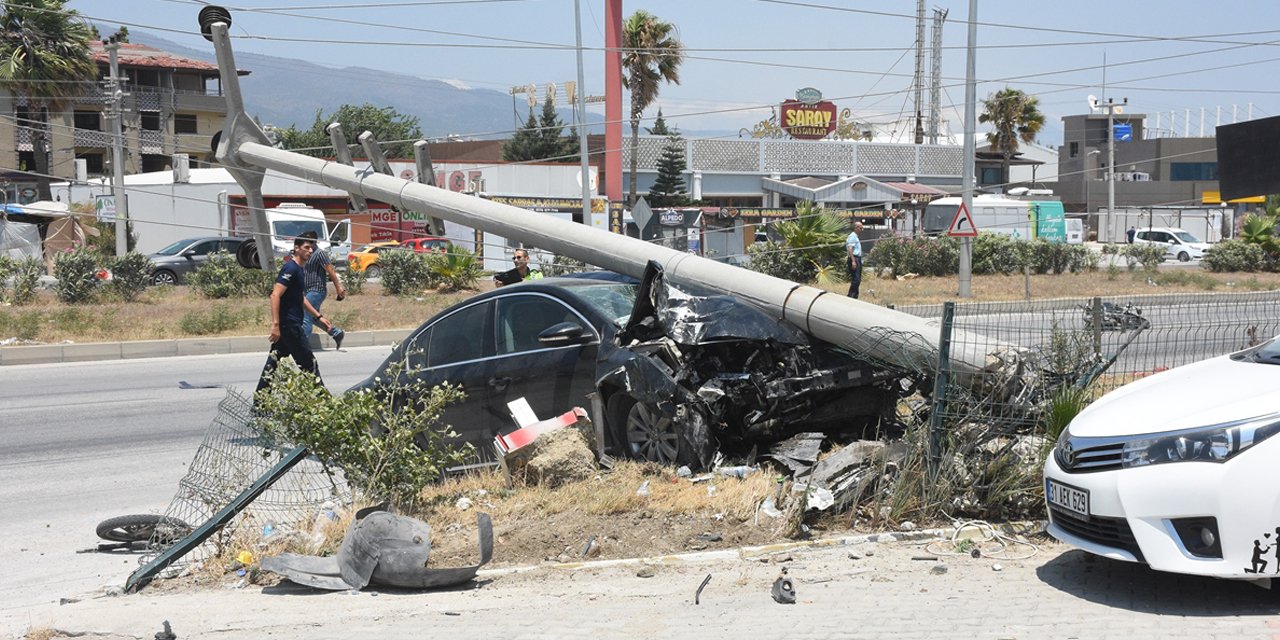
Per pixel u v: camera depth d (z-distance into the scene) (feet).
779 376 23.93
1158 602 16.06
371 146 43.32
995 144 242.58
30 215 135.33
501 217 37.63
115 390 45.06
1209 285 100.73
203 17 47.93
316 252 46.01
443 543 20.75
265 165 46.91
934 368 22.84
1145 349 24.86
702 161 196.65
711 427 23.57
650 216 89.97
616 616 16.65
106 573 21.62
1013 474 21.02
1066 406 21.29
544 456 23.32
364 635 16.37
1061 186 251.39
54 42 154.51
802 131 224.12
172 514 23.52
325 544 20.85
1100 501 15.99
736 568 18.83
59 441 34.53
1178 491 15.16
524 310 26.86
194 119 207.51
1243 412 15.35
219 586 19.95
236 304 78.69
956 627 15.31
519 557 20.15
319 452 22.06
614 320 25.12
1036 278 109.50
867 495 21.34
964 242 87.86
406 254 92.68
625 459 24.77
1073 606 16.10
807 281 100.42
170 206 130.31
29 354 54.44
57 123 185.78
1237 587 16.40
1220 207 204.23
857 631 15.34
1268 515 14.78
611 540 20.33
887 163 211.20
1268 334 25.71
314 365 34.73
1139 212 205.57
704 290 28.68
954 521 20.81
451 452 24.50
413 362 28.68
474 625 16.58
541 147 295.28
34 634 17.25
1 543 23.76
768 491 21.44
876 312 24.43
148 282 86.53
